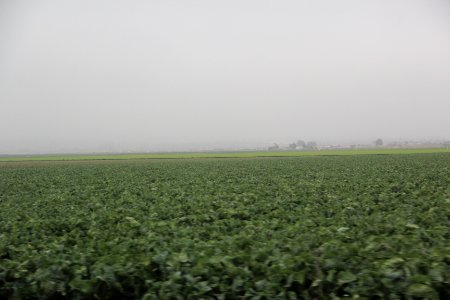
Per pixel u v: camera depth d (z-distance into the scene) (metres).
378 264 6.87
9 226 11.48
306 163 46.53
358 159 53.69
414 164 38.97
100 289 7.24
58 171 41.56
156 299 6.61
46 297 7.19
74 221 11.99
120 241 9.41
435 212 11.78
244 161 57.22
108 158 83.75
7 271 7.62
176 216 12.91
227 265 7.09
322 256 7.37
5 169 48.09
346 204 13.84
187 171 36.59
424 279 6.12
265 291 6.51
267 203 14.59
